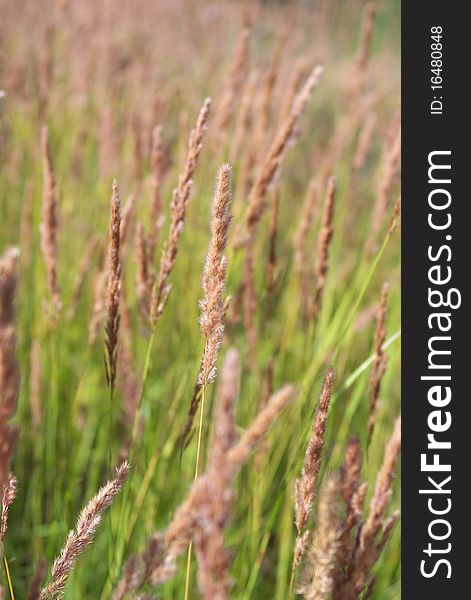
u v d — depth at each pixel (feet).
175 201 2.71
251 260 3.26
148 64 5.59
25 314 3.60
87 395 3.52
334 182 2.99
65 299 3.66
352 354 3.49
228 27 7.11
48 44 4.27
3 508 2.36
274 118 4.38
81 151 4.40
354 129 4.62
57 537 3.13
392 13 8.13
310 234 4.13
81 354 3.69
